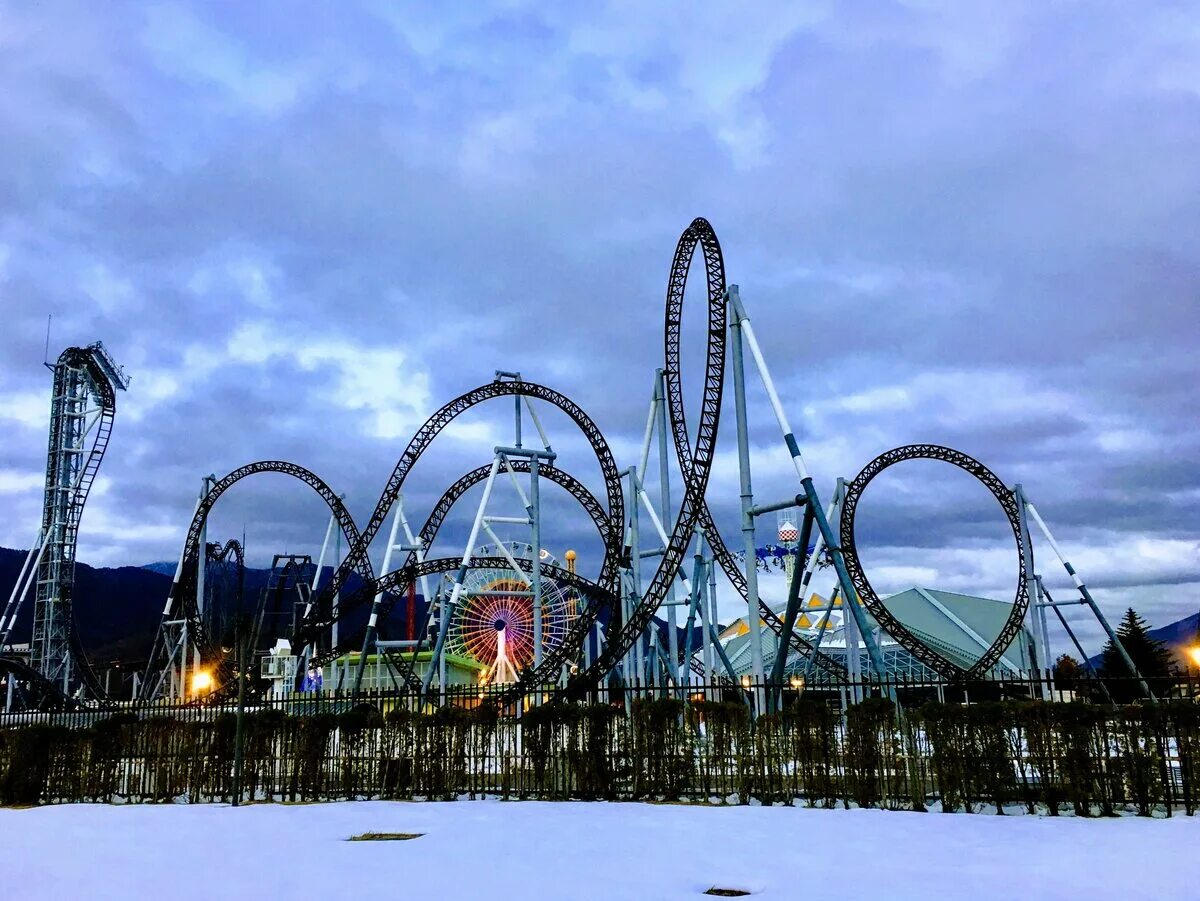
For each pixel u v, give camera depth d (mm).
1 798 22766
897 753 19016
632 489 49156
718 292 40062
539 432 58531
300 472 75438
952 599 105812
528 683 43875
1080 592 52125
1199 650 57562
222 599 81562
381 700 29375
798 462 34688
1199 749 17188
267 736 23047
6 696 81000
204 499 75188
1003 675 74812
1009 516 57125
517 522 54094
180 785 23094
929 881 11234
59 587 88312
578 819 17625
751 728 20422
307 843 15148
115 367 95625
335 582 67875
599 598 54938
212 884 11648
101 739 23766
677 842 14539
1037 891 10570
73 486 90438
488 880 11625
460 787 22359
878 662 34062
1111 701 20484
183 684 74562
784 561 90812
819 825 16297
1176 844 13758
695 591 45312
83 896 11031
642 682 46906
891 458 57156
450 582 73188
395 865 12836
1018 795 18438
